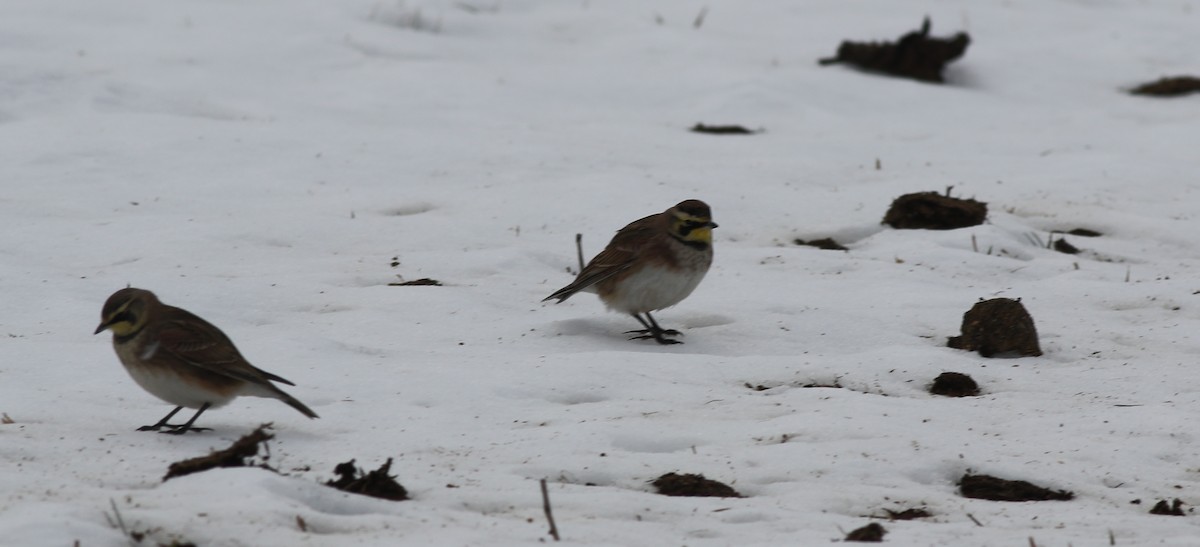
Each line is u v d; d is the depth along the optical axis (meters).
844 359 12.75
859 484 9.50
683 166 21.53
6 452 9.20
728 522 8.55
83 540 7.16
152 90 24.42
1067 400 11.85
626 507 8.67
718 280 15.93
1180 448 10.53
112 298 9.95
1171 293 15.36
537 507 8.61
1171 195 20.44
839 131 25.06
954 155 23.12
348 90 26.00
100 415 10.48
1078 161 22.39
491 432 10.42
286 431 10.30
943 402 11.70
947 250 17.16
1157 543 8.09
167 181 19.48
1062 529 8.59
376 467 9.31
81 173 19.52
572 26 32.94
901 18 34.47
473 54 29.84
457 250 16.89
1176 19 35.88
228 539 7.37
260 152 21.17
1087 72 30.70
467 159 21.34
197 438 9.93
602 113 25.67
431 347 13.04
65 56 25.83
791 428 10.71
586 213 18.50
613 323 14.26
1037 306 15.09
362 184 19.86
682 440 10.43
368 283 15.45
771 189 20.11
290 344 12.59
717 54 30.53
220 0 31.66
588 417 10.91
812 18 34.41
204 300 14.26
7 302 13.78
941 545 8.03
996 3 36.41
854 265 16.59
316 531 7.70
